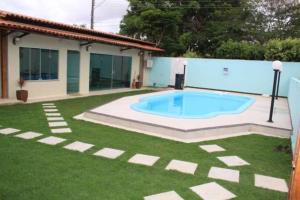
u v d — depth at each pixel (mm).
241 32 28312
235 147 6078
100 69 15211
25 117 7762
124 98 12125
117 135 6496
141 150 5488
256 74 17234
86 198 3475
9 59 10062
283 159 5414
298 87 7590
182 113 11141
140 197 3592
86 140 5930
